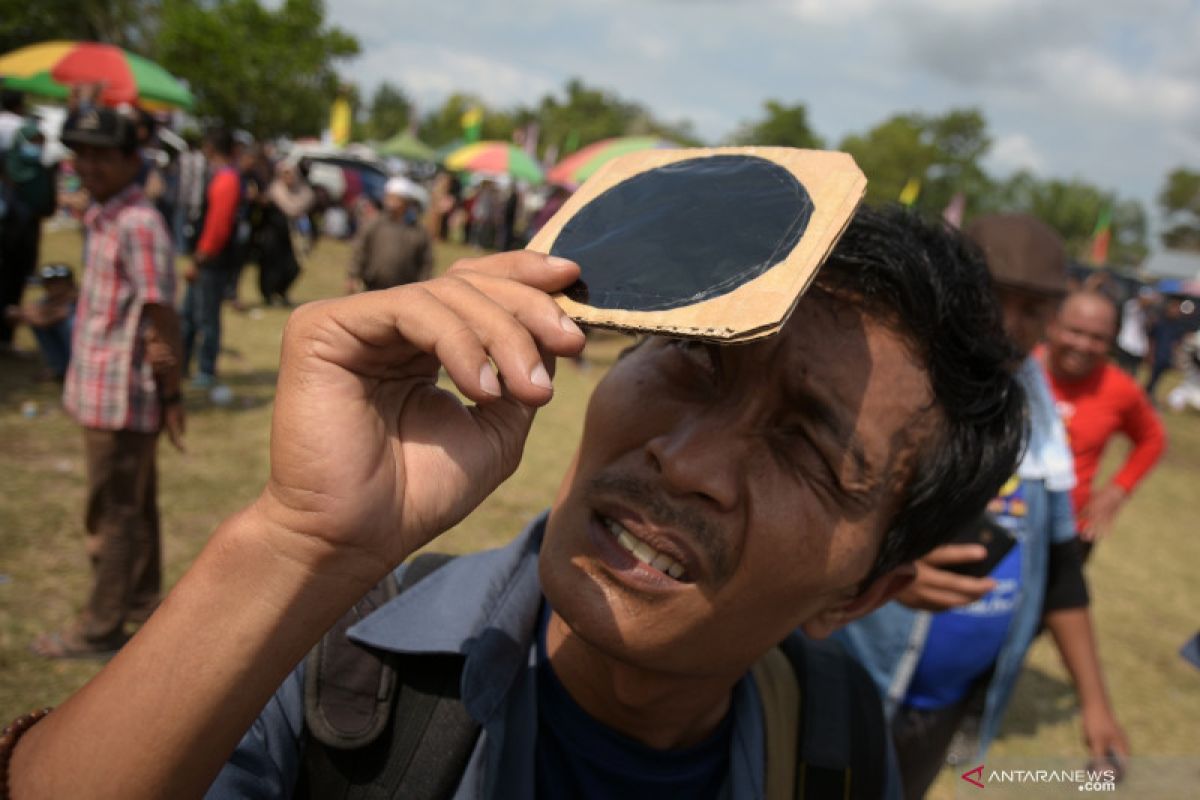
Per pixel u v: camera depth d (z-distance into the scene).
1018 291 2.44
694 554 0.89
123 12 27.41
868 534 0.95
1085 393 3.48
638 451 0.94
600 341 10.07
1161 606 5.89
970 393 1.00
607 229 0.87
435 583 1.10
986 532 1.92
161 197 10.03
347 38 27.72
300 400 0.72
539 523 1.17
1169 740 4.02
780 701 1.23
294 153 20.17
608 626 0.91
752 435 0.91
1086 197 82.31
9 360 6.37
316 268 13.16
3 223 6.28
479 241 19.12
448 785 0.97
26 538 3.82
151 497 3.16
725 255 0.77
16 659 3.00
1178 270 33.12
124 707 0.68
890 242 0.98
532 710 1.06
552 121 83.06
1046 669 4.67
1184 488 9.69
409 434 0.77
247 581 0.71
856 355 0.92
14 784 0.69
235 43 25.23
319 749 0.97
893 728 2.17
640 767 1.08
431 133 74.25
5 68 12.21
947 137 75.12
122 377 2.95
